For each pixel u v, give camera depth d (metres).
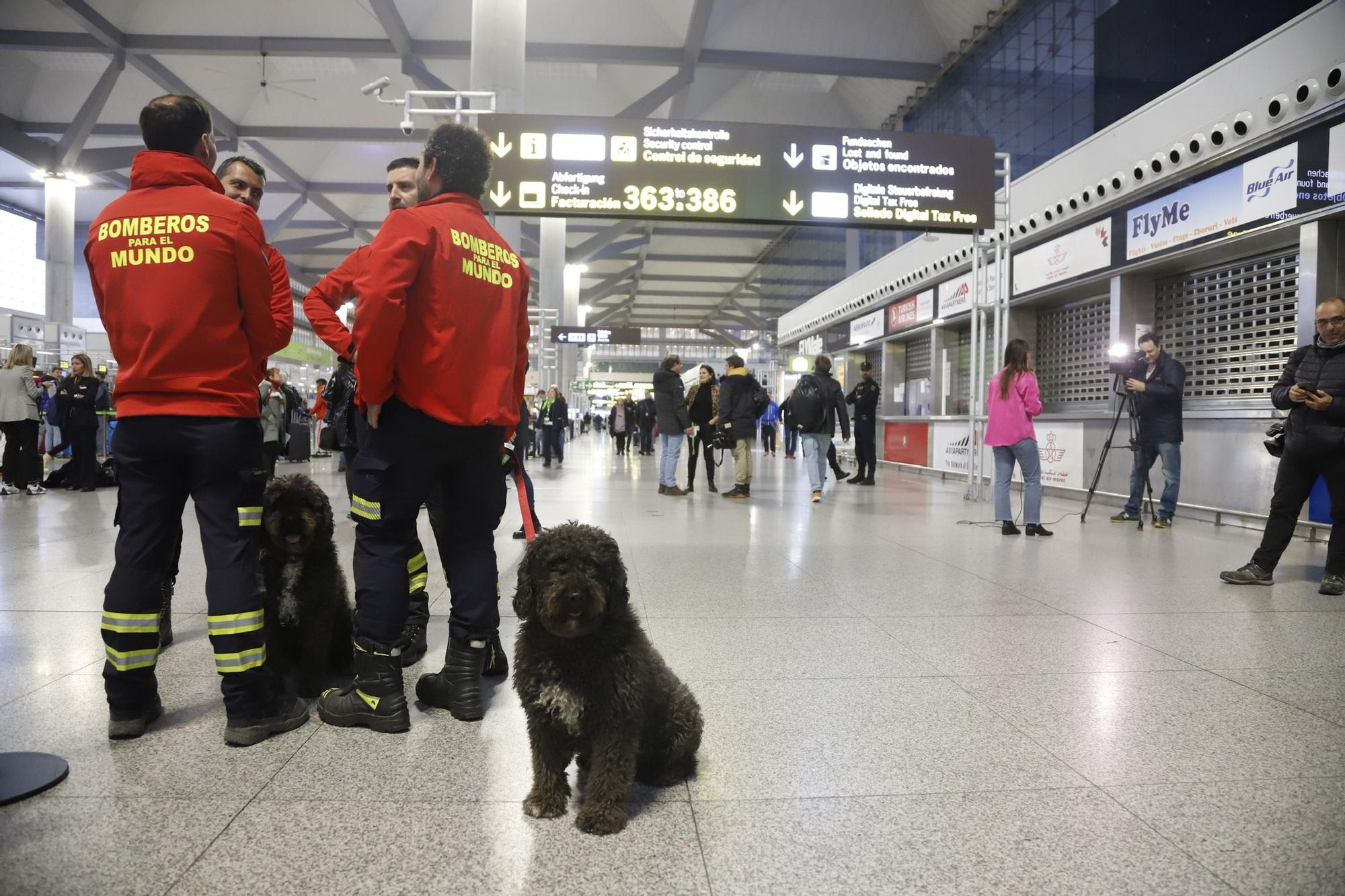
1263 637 4.13
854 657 3.78
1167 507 8.34
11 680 3.34
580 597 2.01
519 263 3.25
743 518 9.04
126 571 2.74
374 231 48.53
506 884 1.91
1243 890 1.89
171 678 3.39
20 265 45.00
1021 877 1.95
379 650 2.88
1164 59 15.79
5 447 11.02
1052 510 10.06
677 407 11.62
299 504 3.04
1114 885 1.91
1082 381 12.38
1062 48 19.77
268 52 26.19
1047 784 2.47
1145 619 4.51
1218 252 9.04
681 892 1.88
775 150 9.73
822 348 24.70
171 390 2.68
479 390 2.96
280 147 36.38
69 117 31.33
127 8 24.84
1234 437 8.48
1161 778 2.51
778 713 3.06
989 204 10.00
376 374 2.74
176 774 2.49
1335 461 5.09
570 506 10.09
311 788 2.41
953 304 15.45
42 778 2.39
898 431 17.91
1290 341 8.51
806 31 26.17
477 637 3.07
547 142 9.55
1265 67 8.07
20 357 10.95
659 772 2.46
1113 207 10.52
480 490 3.12
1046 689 3.34
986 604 4.86
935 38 26.12
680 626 4.34
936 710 3.09
